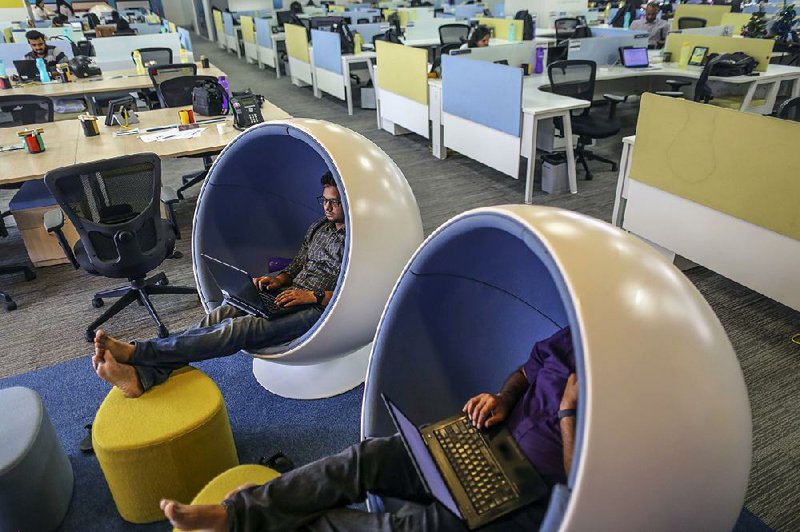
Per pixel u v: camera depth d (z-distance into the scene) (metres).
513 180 4.30
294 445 1.92
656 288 0.95
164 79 4.22
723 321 2.49
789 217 2.19
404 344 1.50
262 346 1.92
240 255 2.37
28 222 2.99
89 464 1.86
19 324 2.64
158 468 1.54
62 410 2.09
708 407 0.88
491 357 1.61
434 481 1.20
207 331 1.85
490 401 1.40
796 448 1.82
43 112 3.74
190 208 3.93
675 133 2.58
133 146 3.05
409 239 1.84
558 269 0.94
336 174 1.78
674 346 0.89
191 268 3.11
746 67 4.35
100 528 1.64
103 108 5.13
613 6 8.85
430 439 1.30
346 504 1.33
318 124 1.93
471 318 1.56
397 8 9.12
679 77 5.03
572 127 4.04
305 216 2.44
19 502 1.50
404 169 4.58
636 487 0.83
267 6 11.95
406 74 4.94
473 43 5.02
